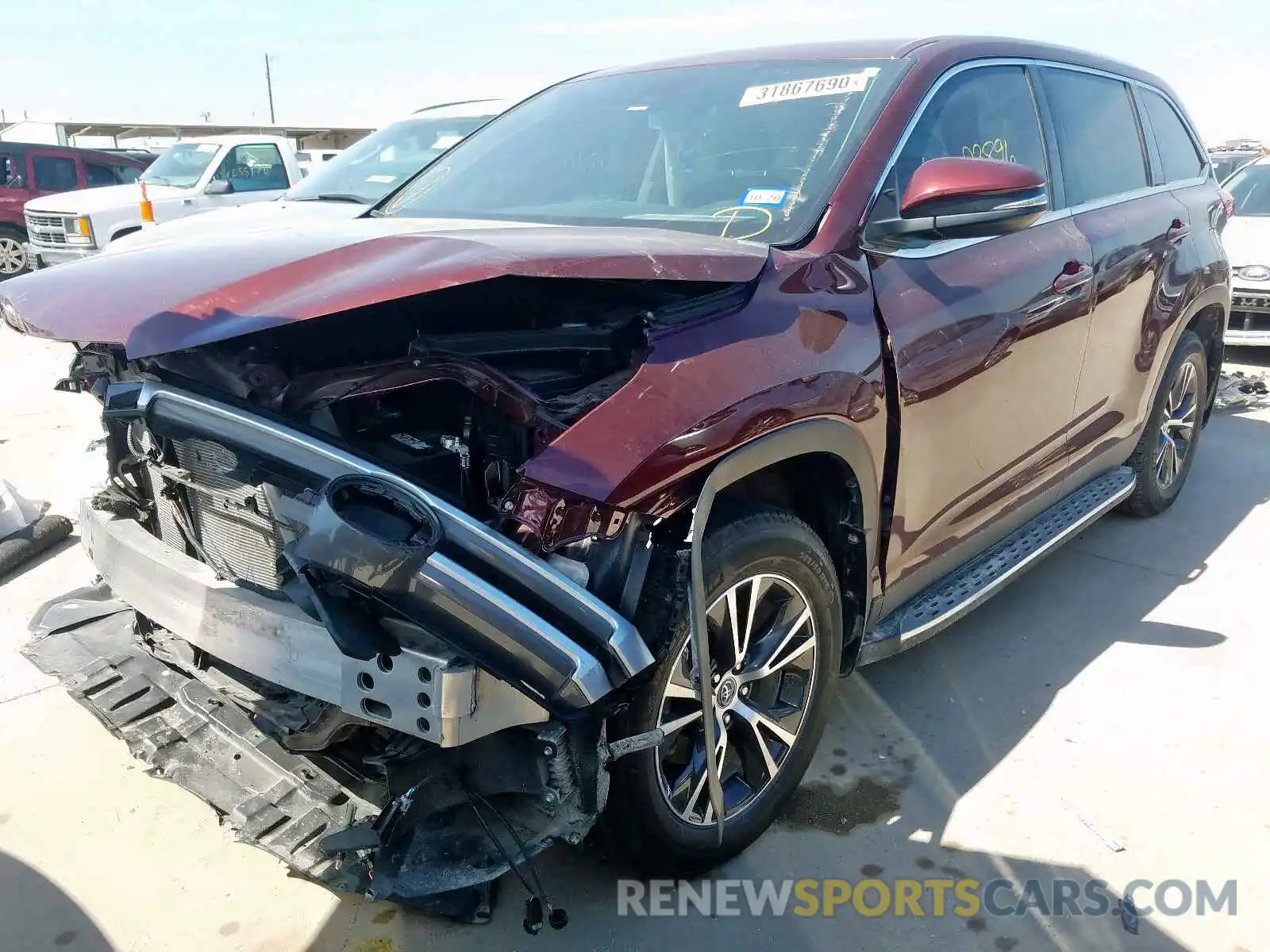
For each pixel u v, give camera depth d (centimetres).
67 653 268
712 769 195
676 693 208
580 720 181
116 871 237
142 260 209
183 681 251
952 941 218
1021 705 310
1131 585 396
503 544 173
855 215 251
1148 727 298
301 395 188
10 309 202
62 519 428
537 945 216
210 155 1159
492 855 199
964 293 270
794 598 233
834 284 237
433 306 207
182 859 242
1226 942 217
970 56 305
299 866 197
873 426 237
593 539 182
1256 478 528
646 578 196
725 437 194
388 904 228
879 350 239
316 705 194
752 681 232
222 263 199
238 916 223
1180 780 272
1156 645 348
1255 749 286
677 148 291
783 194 259
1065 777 274
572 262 183
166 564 214
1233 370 757
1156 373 408
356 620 173
